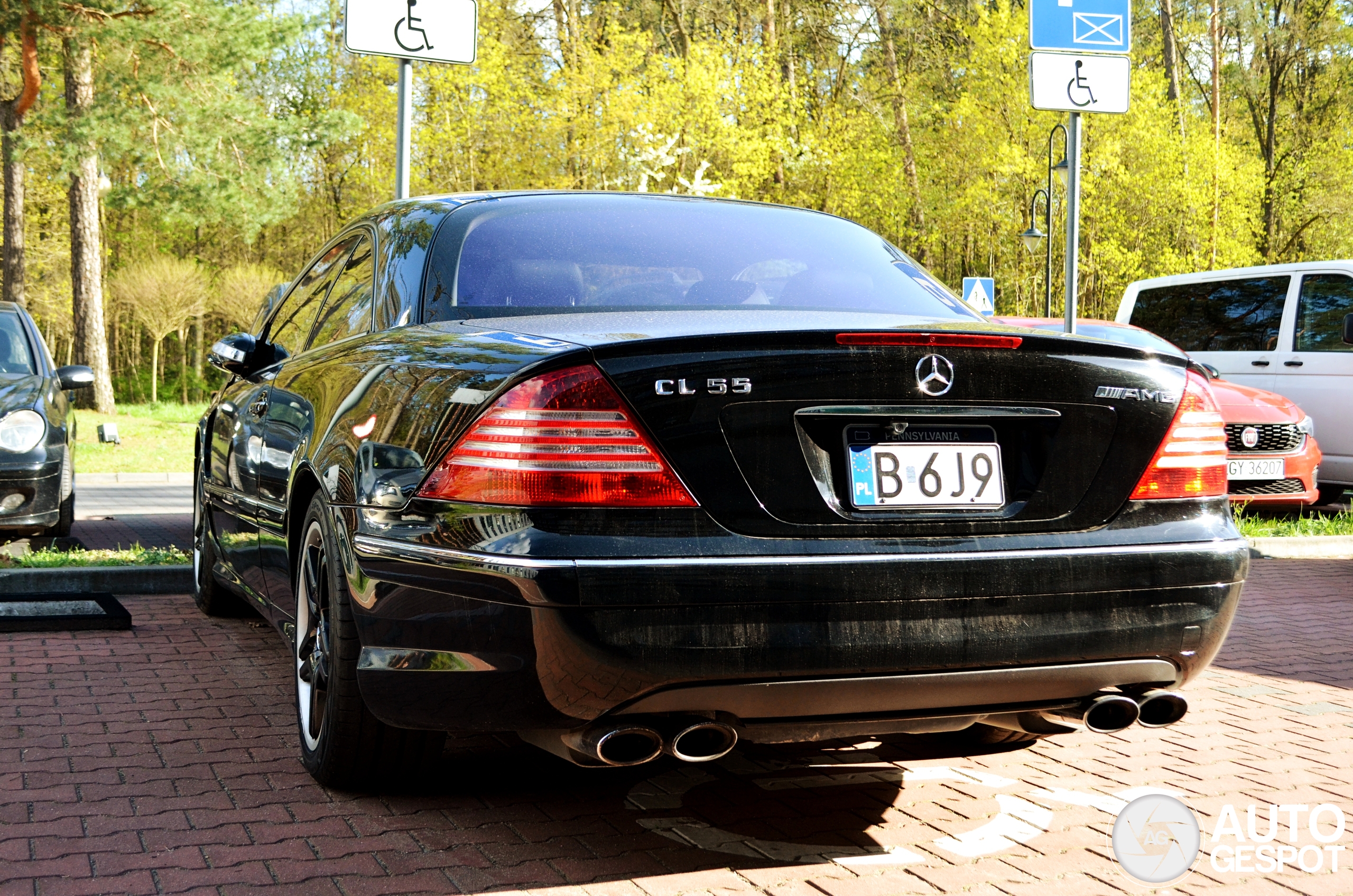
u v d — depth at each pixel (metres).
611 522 2.49
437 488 2.63
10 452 7.61
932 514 2.67
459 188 35.06
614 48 33.28
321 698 3.32
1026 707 2.82
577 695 2.49
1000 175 35.41
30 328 8.89
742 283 3.45
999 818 3.24
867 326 2.81
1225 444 3.01
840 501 2.62
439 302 3.27
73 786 3.29
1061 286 37.06
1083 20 10.56
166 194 24.73
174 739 3.75
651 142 33.25
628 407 2.52
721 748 2.67
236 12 24.34
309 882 2.68
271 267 47.53
